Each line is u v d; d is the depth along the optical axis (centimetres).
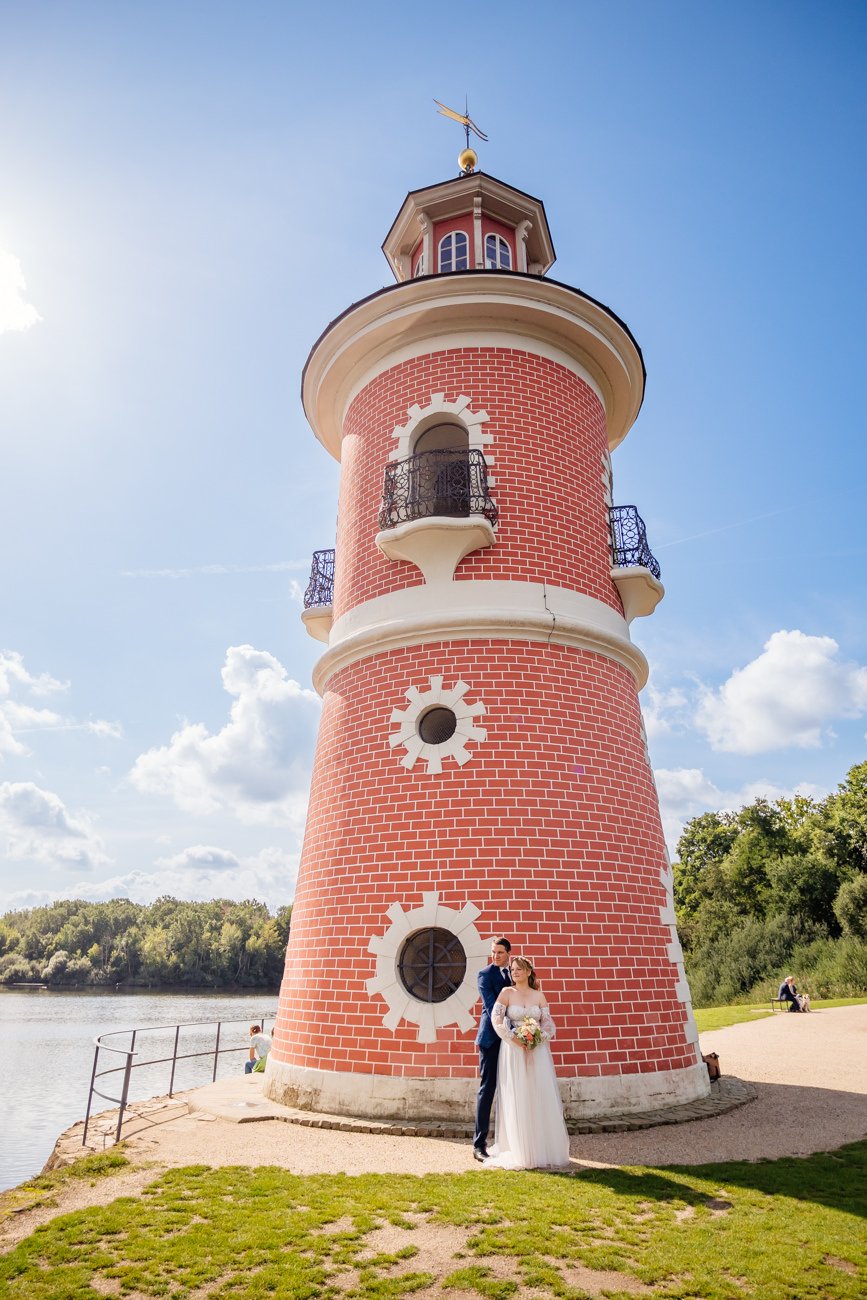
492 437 1264
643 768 1215
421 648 1158
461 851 1021
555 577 1211
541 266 1759
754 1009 3006
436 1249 539
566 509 1271
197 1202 629
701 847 6519
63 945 12638
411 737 1109
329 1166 741
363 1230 570
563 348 1382
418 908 1006
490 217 1603
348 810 1126
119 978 11819
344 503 1409
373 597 1253
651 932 1071
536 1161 731
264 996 10275
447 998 958
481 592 1173
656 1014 1018
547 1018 784
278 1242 548
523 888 995
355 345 1387
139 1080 2797
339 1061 980
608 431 1636
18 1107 2306
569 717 1125
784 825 5978
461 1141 841
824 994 3700
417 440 1324
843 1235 562
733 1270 508
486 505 1205
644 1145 820
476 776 1058
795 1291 480
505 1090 767
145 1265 515
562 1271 506
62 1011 6906
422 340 1353
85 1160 743
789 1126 911
